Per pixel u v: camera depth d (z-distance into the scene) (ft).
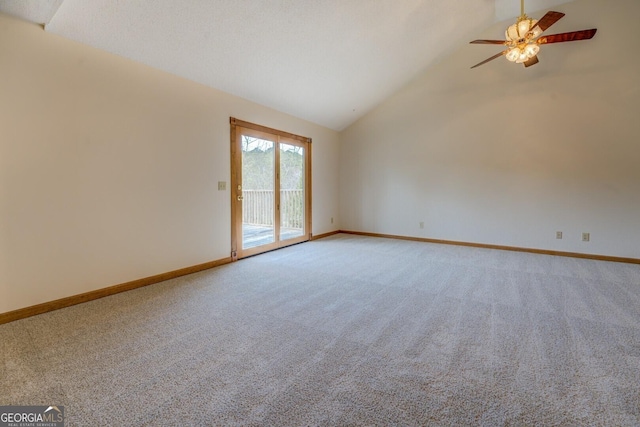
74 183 8.13
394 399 4.47
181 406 4.33
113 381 4.90
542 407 4.28
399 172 18.43
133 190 9.43
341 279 10.43
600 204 13.29
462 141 16.34
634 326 6.79
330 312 7.67
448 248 15.79
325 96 15.60
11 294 7.14
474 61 15.79
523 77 14.62
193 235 11.30
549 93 14.08
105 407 4.31
